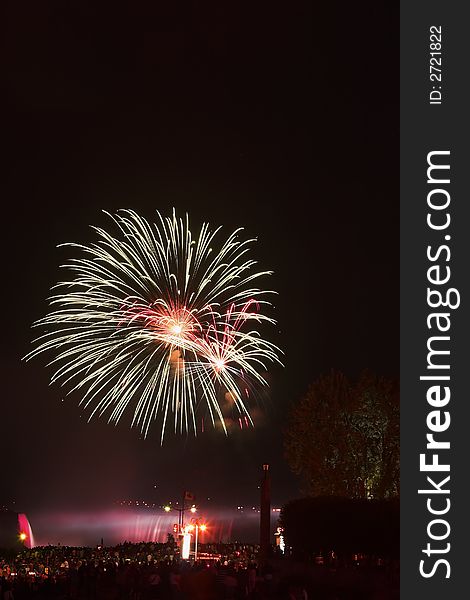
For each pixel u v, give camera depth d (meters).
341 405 81.62
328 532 58.59
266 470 71.19
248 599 47.62
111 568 64.00
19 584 56.81
